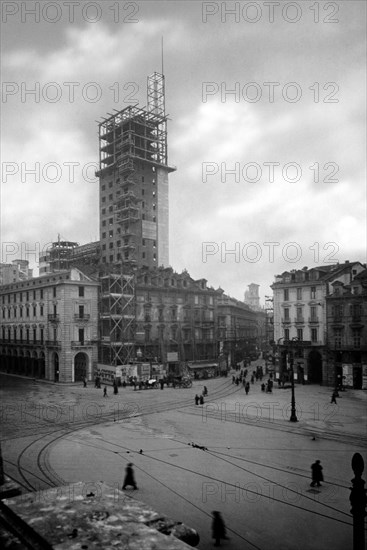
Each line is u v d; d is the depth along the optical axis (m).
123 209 90.94
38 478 21.53
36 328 73.00
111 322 69.69
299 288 70.19
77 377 68.38
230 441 29.84
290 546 14.75
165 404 46.22
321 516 17.27
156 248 97.94
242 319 116.62
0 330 84.50
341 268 66.94
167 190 102.88
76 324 66.94
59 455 26.03
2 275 115.81
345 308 63.66
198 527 16.22
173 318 78.38
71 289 66.88
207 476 22.16
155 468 23.47
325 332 65.88
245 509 17.92
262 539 15.28
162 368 67.44
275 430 33.53
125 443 29.17
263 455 26.20
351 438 30.89
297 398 51.50
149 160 97.88
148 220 97.31
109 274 69.12
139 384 59.72
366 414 40.72
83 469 23.20
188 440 30.08
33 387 60.84
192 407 44.50
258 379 72.62
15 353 79.12
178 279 81.12
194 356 80.81
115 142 99.94
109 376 63.84
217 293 87.88
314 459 25.42
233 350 100.38
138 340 72.56
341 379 63.66
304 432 32.84
